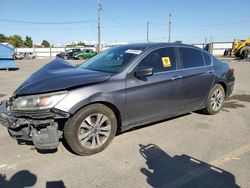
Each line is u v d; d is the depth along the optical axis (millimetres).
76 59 43125
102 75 3957
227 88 5965
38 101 3400
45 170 3387
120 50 4797
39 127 3496
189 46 5215
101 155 3803
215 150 3973
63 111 3406
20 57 48219
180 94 4809
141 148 4035
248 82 11188
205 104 5543
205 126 5043
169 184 3061
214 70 5523
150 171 3355
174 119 5441
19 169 3414
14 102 3604
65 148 4020
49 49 65438
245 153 3857
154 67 4430
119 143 4215
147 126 4992
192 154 3834
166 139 4391
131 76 4094
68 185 3055
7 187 3018
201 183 3074
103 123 3908
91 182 3111
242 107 6578
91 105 3695
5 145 4148
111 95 3818
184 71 4867
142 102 4219
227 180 3129
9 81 12578
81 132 3688
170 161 3621
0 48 18922
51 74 4062
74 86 3555
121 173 3309
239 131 4793
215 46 50312
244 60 28891
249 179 3150
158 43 4828
